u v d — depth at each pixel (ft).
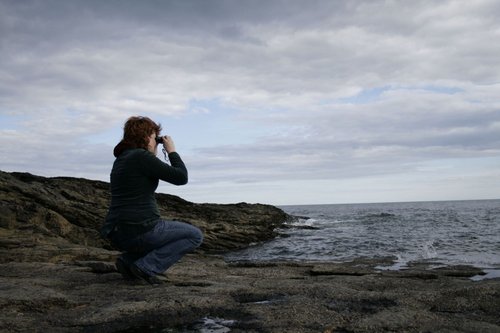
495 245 47.60
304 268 25.38
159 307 12.76
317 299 13.97
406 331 10.56
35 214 43.32
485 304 12.89
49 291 14.20
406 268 26.07
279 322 11.50
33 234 37.83
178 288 15.65
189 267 23.65
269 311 12.55
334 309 12.75
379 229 85.35
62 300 13.51
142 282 16.70
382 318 11.53
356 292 14.74
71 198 56.08
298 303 13.41
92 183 65.87
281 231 85.92
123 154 15.83
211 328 11.25
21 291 14.16
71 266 21.54
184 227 16.58
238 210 94.73
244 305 13.29
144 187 15.71
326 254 46.75
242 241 65.26
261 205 104.94
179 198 79.41
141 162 15.40
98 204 57.16
